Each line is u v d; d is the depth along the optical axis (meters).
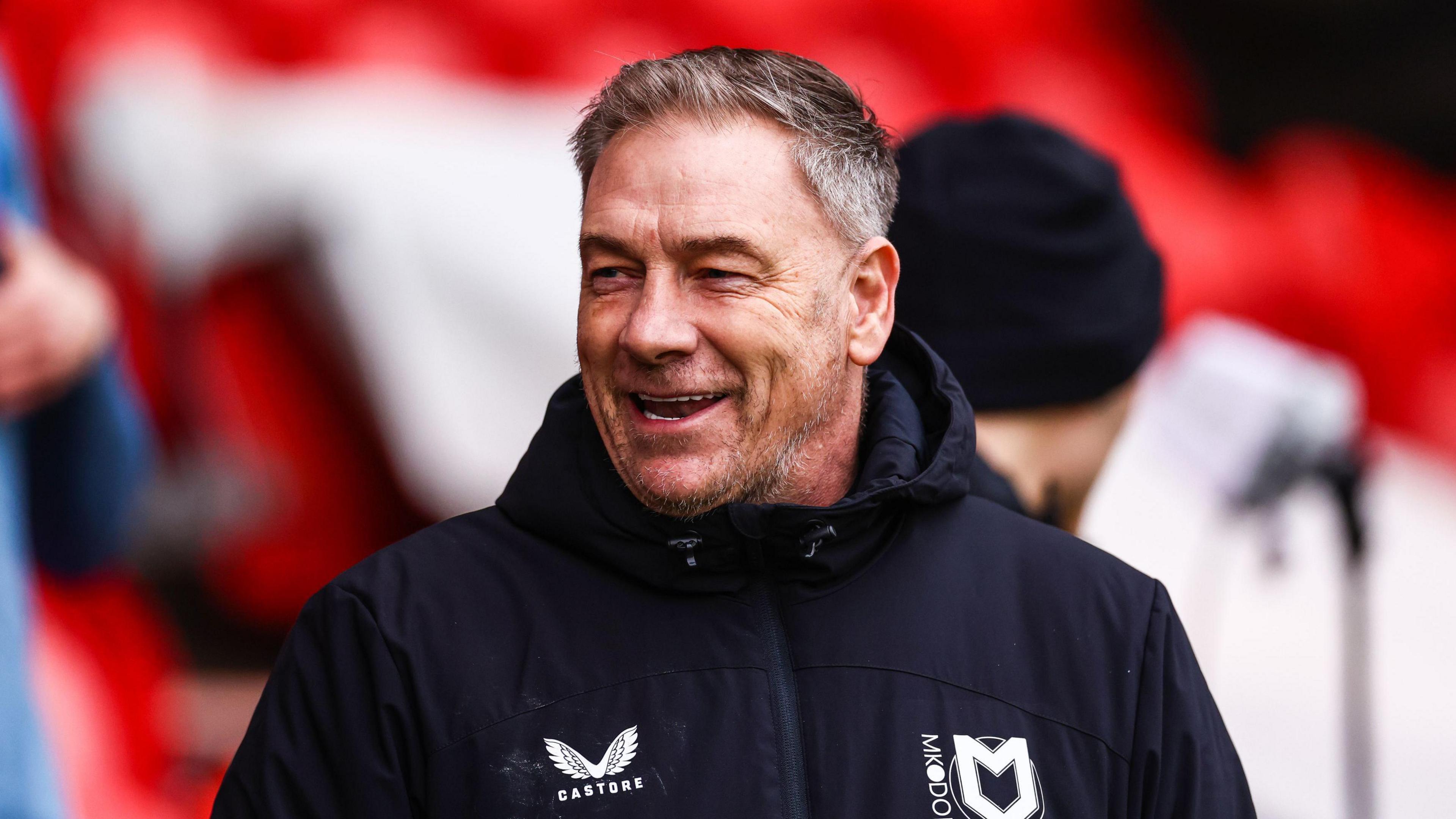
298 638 4.61
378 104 14.70
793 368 4.61
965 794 4.42
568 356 13.89
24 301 6.24
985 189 6.55
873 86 17.55
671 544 4.58
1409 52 19.92
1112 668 4.73
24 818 5.98
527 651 4.54
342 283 13.59
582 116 5.04
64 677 11.74
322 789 4.39
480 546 4.80
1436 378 17.84
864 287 4.94
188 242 13.66
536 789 4.32
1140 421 10.17
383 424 13.62
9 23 14.03
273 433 14.03
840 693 4.54
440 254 13.74
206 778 12.59
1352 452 9.81
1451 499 16.42
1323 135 19.69
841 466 5.02
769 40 17.31
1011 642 4.76
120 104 13.79
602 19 16.72
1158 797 4.62
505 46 16.06
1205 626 13.36
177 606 14.11
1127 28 19.39
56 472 6.92
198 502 13.49
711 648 4.57
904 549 4.87
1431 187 19.72
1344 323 17.80
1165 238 17.61
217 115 14.12
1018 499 6.05
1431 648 14.34
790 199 4.58
